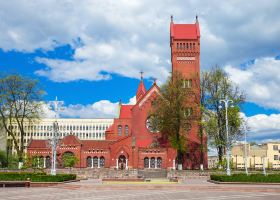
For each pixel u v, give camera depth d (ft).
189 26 367.45
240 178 184.03
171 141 310.45
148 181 216.74
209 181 213.87
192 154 327.88
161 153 328.08
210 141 280.92
